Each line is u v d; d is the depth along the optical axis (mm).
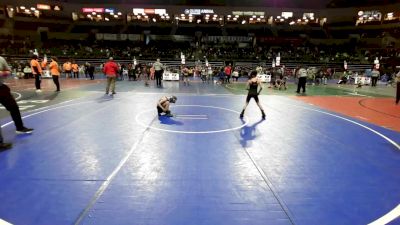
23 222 3934
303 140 7961
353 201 4656
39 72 17047
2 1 48781
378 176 5656
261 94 18547
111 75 16203
